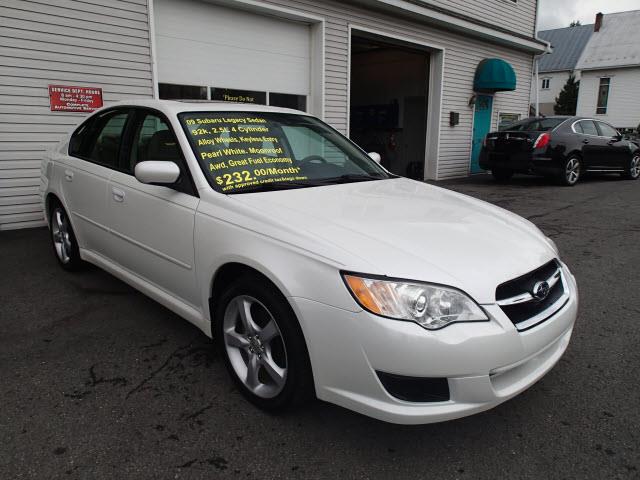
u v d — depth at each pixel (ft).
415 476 6.77
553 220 24.02
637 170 42.52
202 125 10.02
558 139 35.19
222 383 9.00
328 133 12.43
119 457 7.01
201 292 8.92
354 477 6.73
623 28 102.27
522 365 7.18
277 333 7.63
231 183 9.25
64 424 7.72
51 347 10.21
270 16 26.68
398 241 7.31
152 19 21.76
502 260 7.36
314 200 8.93
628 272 15.93
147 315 11.83
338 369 6.78
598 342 10.90
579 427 7.89
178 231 9.21
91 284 13.79
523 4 45.09
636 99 96.78
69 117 20.31
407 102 45.78
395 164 47.55
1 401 8.28
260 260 7.48
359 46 41.45
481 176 43.65
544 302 7.71
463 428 7.84
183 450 7.20
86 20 20.07
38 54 19.20
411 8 31.78
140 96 22.03
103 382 8.95
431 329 6.40
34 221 20.39
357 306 6.52
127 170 11.10
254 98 26.89
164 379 9.09
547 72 117.50
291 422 7.89
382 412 6.56
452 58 38.81
